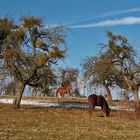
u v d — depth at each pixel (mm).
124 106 66562
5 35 53875
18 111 49781
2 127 31609
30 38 53906
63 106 64188
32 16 54344
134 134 30266
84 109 58438
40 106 61625
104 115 47969
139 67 69125
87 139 26891
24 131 29562
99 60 70188
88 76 72500
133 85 69938
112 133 30453
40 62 52594
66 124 36438
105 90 77625
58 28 54812
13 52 51875
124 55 68875
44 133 28938
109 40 69062
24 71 53125
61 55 53500
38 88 57375
